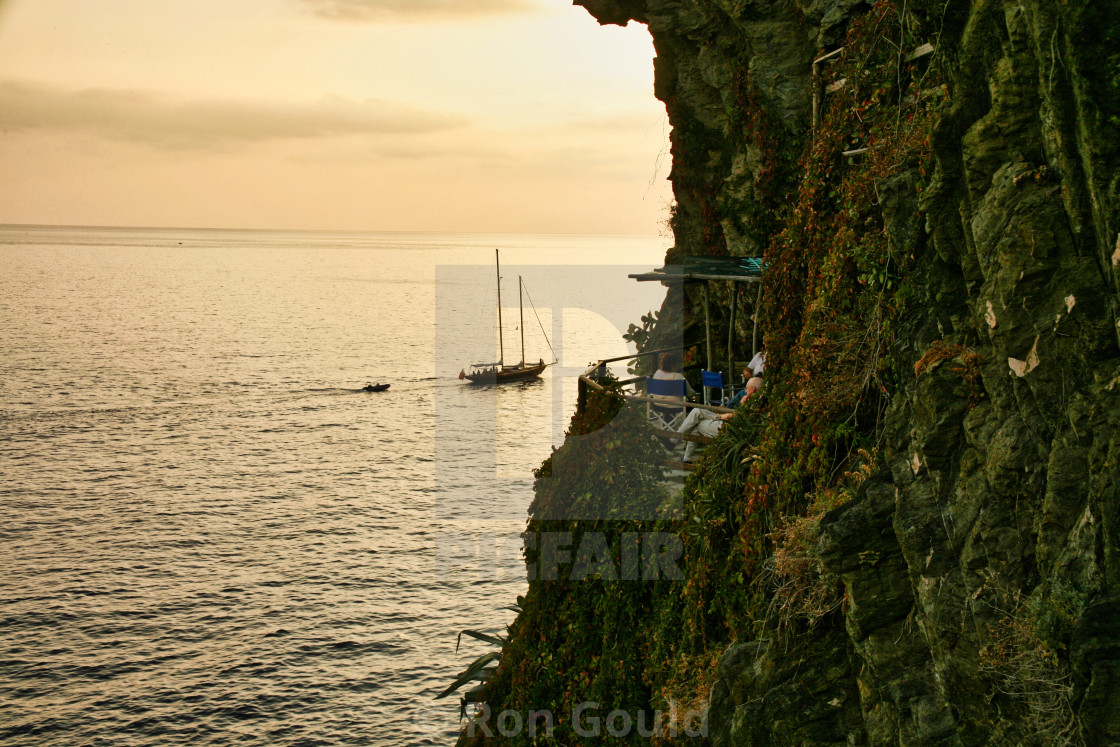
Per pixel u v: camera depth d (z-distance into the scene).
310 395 100.00
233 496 61.56
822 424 7.28
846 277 7.50
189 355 128.50
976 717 4.55
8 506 59.12
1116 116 3.70
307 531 54.28
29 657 39.34
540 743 9.94
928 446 5.18
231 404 94.94
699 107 16.33
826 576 6.14
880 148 7.38
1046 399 4.30
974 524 4.68
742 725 6.30
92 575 48.00
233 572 48.12
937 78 6.81
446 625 40.81
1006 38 4.67
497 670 11.40
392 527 54.84
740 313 15.01
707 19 14.89
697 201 17.08
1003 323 4.49
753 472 8.32
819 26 11.21
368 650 39.25
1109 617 3.55
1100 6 3.64
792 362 8.41
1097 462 3.90
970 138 4.85
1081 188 4.08
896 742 5.14
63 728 34.38
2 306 182.00
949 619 4.69
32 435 79.50
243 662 38.66
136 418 87.62
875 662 5.38
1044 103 4.28
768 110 13.75
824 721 5.87
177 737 33.69
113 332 150.50
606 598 9.59
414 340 149.25
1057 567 3.98
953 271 5.57
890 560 5.47
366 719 34.34
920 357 5.77
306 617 42.50
